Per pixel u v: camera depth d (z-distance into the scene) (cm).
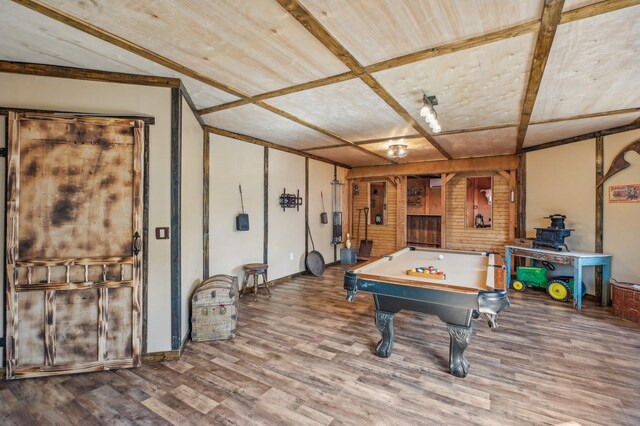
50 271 256
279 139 520
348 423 201
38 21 194
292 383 246
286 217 593
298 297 481
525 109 347
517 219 588
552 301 460
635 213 417
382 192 856
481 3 173
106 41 218
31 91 254
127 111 272
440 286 238
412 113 370
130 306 269
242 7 179
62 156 258
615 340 325
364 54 232
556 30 197
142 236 273
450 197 691
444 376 256
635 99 319
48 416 208
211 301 325
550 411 212
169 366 272
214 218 445
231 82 287
